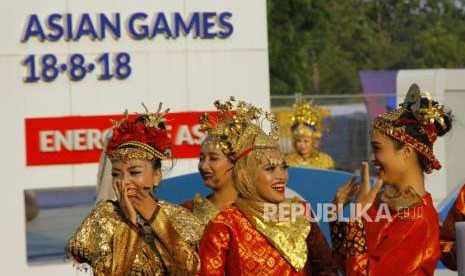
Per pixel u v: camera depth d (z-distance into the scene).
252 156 10.71
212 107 19.78
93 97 19.25
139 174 10.64
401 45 65.88
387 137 10.95
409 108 11.02
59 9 19.11
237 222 10.65
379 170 11.05
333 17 65.69
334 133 32.84
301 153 25.83
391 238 10.67
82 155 19.17
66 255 10.62
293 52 46.66
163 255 10.51
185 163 19.55
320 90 62.03
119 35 19.36
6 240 18.81
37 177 18.98
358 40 65.56
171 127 19.52
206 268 10.55
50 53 19.06
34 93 19.00
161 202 10.84
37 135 19.02
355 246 10.59
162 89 19.56
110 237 10.55
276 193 10.69
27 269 18.91
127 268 10.47
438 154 22.94
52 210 26.66
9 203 18.89
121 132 10.74
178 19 19.62
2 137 18.86
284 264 10.59
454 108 25.20
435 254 10.85
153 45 19.52
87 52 19.23
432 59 64.81
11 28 18.92
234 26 19.88
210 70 19.78
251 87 19.95
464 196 11.46
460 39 67.19
